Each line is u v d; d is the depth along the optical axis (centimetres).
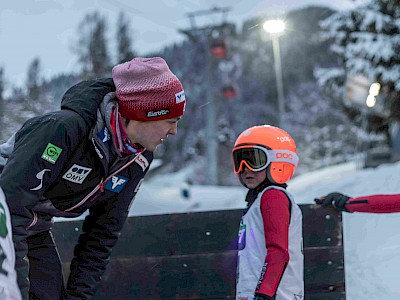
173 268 335
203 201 1689
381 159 1573
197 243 334
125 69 206
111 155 212
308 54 5950
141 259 338
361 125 1777
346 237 489
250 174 257
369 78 1533
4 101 3169
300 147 4519
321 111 4559
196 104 5088
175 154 4881
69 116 198
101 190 222
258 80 6194
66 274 343
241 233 253
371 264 413
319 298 322
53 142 192
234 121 5203
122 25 4122
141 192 1656
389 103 1553
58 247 344
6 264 123
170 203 1579
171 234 336
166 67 211
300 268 244
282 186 258
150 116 206
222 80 5012
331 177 1329
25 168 187
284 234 235
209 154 2814
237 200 1595
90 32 3656
